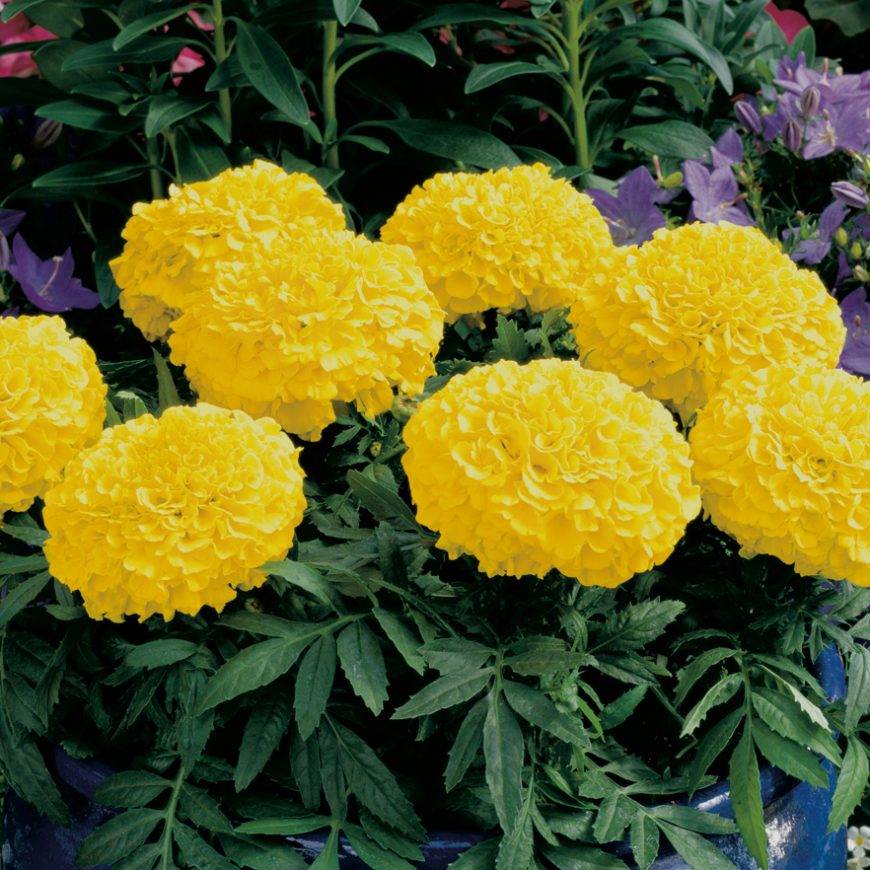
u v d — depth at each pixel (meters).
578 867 0.66
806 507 0.65
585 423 0.65
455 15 0.96
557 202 0.79
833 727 0.69
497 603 0.69
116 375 0.82
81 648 0.70
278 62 0.91
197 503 0.64
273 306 0.70
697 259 0.74
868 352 0.91
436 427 0.65
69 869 0.70
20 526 0.73
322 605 0.70
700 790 0.69
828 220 0.93
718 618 0.72
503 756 0.65
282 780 0.69
